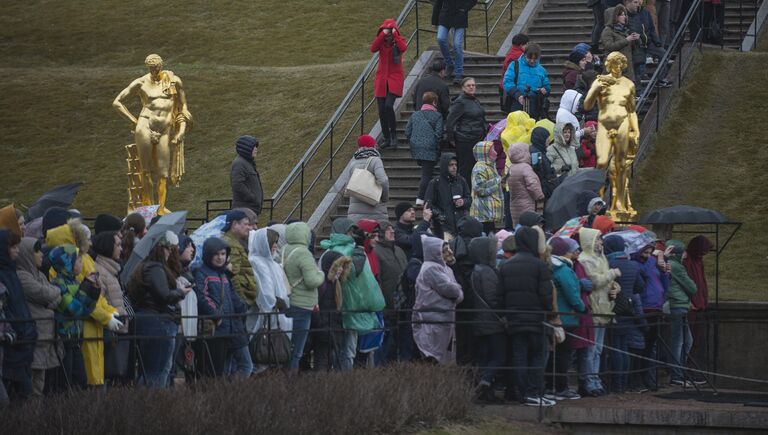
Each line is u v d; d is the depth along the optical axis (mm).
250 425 37406
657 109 77312
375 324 47688
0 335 36906
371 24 116625
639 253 51281
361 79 81375
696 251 55406
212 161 89312
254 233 45125
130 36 116938
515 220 57125
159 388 39031
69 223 40125
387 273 49469
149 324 41062
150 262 41062
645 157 76062
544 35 89688
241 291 44375
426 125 65062
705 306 55562
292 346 45844
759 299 60312
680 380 54062
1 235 37844
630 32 74750
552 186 59156
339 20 117812
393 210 70500
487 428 43938
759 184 73500
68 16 120938
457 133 64438
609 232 52094
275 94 97688
